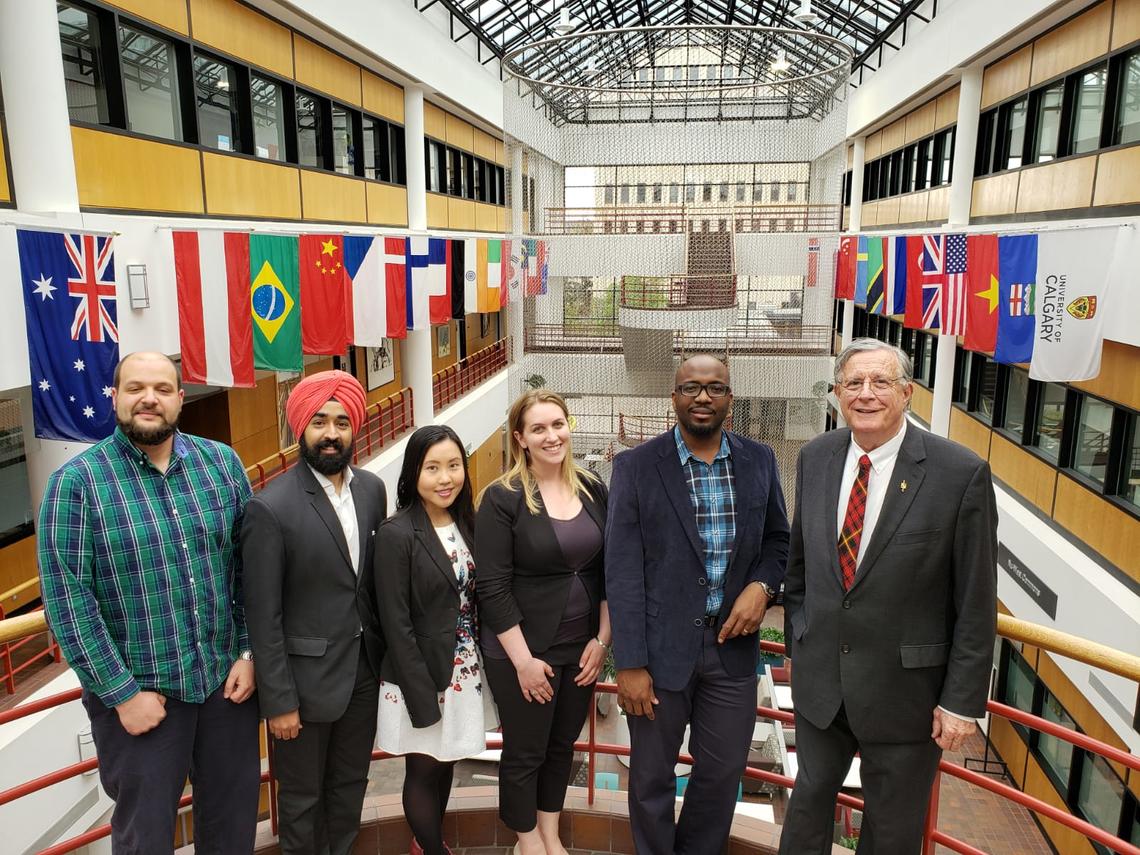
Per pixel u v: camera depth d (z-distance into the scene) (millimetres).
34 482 7266
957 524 1928
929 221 16672
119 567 2020
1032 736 10648
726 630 2354
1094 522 9367
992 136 13469
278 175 10852
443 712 2424
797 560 2283
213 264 7867
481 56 19375
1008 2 11273
